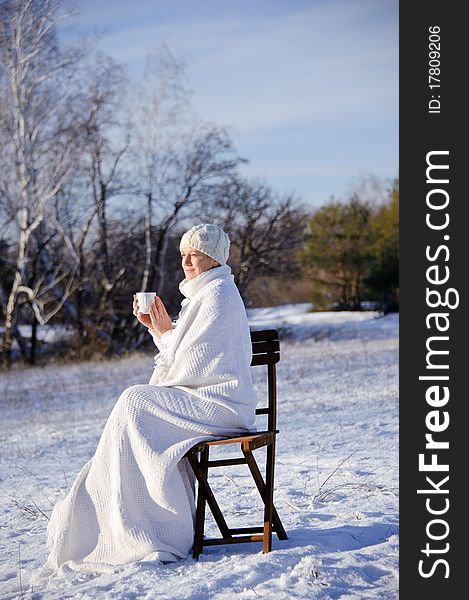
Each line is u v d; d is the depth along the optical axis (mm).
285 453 7984
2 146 26797
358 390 12883
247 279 33094
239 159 30125
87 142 27484
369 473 6621
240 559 4426
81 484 4664
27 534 5750
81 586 4230
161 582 4137
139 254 30094
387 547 4480
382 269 43688
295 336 33250
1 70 26641
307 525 5109
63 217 28219
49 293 29000
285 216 32250
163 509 4512
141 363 22688
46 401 15516
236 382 4625
